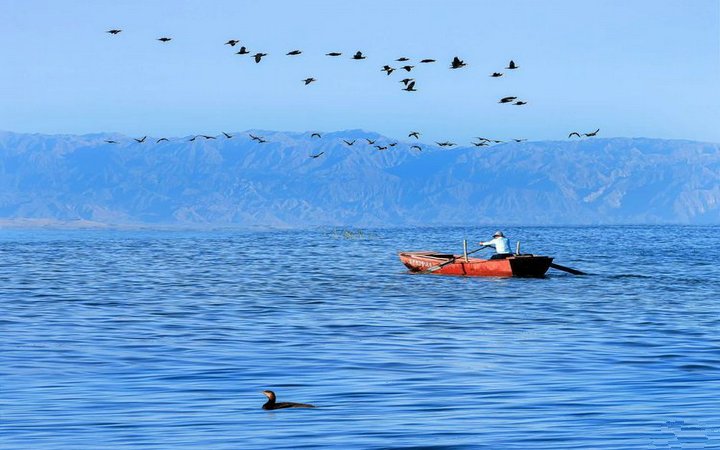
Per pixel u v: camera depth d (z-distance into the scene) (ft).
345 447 133.39
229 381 179.01
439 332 247.29
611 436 138.92
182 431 141.49
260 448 132.98
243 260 603.26
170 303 320.29
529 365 196.34
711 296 349.41
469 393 167.94
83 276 450.71
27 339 232.53
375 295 350.23
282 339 233.55
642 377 182.80
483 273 429.79
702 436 138.62
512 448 132.77
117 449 132.57
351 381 178.91
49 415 151.23
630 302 326.44
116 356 207.31
